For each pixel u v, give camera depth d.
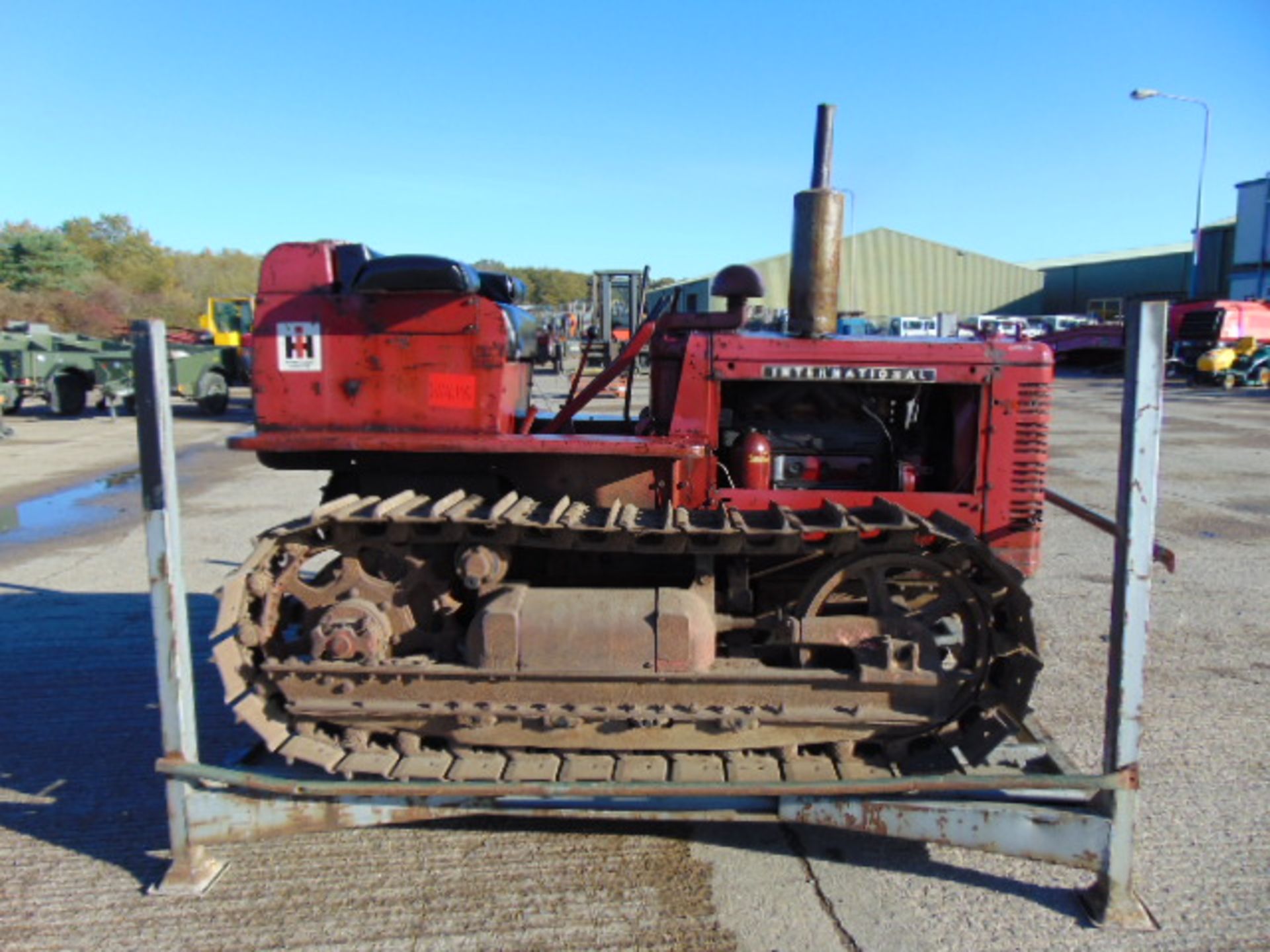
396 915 2.89
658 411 3.79
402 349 3.29
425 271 3.14
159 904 2.94
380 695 3.27
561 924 2.84
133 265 54.44
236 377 19.88
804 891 3.02
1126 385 2.75
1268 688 4.57
